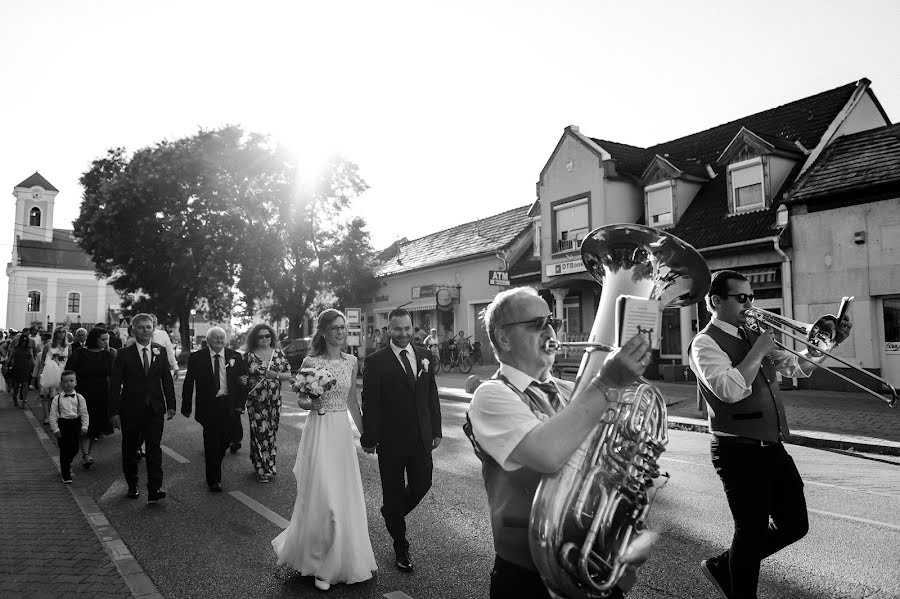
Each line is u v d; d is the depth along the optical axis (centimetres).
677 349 1800
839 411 1150
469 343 2473
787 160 1691
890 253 1367
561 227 2192
